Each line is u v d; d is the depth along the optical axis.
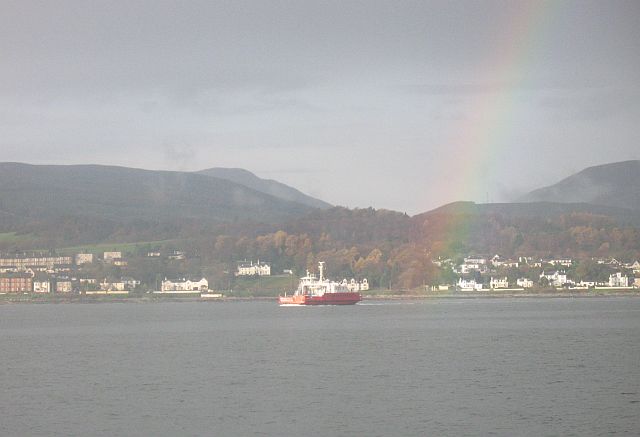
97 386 163.12
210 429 125.88
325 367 186.75
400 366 187.12
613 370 177.50
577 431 123.31
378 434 122.44
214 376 174.38
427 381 164.75
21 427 128.25
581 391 152.12
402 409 137.88
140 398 149.38
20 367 194.38
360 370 181.25
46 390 159.00
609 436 120.69
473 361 194.50
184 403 144.38
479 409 137.38
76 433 124.50
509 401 143.50
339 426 126.94
